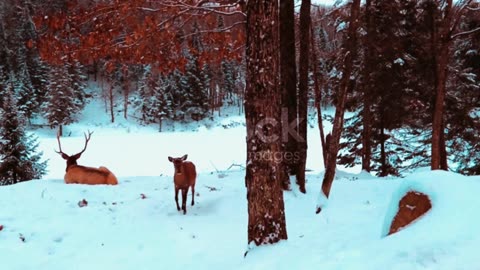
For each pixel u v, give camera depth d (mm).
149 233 7137
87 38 8016
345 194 9773
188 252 6281
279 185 5176
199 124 59438
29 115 50594
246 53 5199
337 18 17219
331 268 3529
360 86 17688
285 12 10070
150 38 8219
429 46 16062
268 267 4207
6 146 20484
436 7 14266
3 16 54344
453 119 17031
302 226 7133
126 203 8875
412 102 17109
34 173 20906
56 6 8500
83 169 10578
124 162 31469
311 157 33938
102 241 6770
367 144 16750
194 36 9125
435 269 2979
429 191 4105
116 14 8070
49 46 8094
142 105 58125
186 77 59750
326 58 21531
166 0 8219
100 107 61594
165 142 42344
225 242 6625
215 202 9102
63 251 6375
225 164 31141
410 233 3654
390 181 11000
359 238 4621
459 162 19500
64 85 49969
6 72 53281
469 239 3229
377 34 16156
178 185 8453
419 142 20016
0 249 6160
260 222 5102
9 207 8023
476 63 17328
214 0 8430
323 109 59062
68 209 8156
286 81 9930
